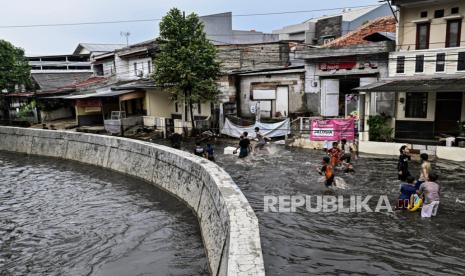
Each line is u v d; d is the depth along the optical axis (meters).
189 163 16.38
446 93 21.61
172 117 34.97
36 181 22.62
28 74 42.78
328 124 21.80
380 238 10.61
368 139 21.28
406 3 21.94
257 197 14.46
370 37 24.89
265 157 21.22
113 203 17.56
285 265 9.26
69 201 18.34
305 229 11.39
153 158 19.98
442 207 12.77
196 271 10.88
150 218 15.29
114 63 40.50
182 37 26.53
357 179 16.28
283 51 32.75
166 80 26.89
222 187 11.59
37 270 11.70
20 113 41.09
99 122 37.72
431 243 10.20
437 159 19.12
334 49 24.70
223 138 27.22
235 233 7.98
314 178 16.66
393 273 8.79
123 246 12.95
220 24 39.66
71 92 40.44
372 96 23.89
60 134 28.75
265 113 29.25
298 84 27.22
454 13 20.94
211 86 26.83
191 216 14.83
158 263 11.56
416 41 22.47
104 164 24.14
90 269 11.52
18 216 16.69
